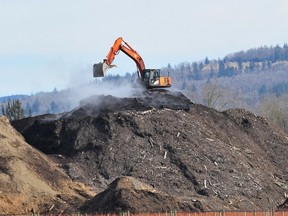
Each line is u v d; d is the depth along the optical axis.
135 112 120.00
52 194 98.94
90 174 109.19
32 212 93.31
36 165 104.94
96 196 93.19
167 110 122.88
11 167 99.56
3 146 105.38
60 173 105.81
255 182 112.31
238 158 117.25
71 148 116.06
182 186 106.50
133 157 111.38
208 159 113.00
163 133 116.38
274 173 122.50
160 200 91.69
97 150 113.62
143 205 89.44
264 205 107.06
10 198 94.75
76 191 103.38
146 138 115.38
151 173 108.12
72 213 89.56
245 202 105.12
